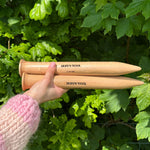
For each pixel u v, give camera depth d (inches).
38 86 35.7
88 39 83.2
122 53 83.0
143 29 52.6
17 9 68.6
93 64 37.5
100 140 85.8
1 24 65.9
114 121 86.4
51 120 71.9
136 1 48.3
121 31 55.6
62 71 38.2
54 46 65.8
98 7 53.3
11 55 61.1
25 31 65.8
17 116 28.9
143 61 65.3
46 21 66.3
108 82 37.9
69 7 66.0
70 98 80.5
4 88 63.3
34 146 69.1
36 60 64.6
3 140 27.2
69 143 67.6
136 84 37.8
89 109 68.8
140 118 64.0
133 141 88.3
